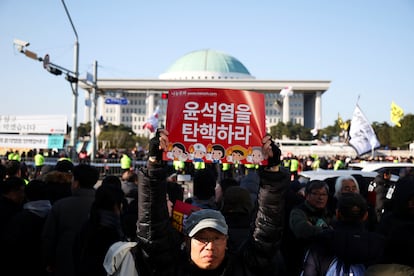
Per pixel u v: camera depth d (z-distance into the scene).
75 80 24.94
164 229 2.92
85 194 5.20
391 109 22.89
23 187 5.86
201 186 5.40
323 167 25.55
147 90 136.50
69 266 4.93
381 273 2.86
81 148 30.88
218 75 153.75
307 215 5.14
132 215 4.88
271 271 3.03
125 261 3.05
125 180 7.25
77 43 25.25
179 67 160.50
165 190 2.94
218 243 2.83
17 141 24.56
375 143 17.62
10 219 5.55
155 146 2.87
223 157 3.19
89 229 4.16
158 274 2.97
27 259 5.24
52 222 5.02
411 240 2.84
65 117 25.17
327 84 133.62
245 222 4.30
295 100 145.38
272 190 2.93
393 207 3.94
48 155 29.45
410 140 62.38
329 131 100.50
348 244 3.69
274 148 2.99
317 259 3.83
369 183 8.60
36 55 20.80
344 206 3.89
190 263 2.92
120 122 145.38
